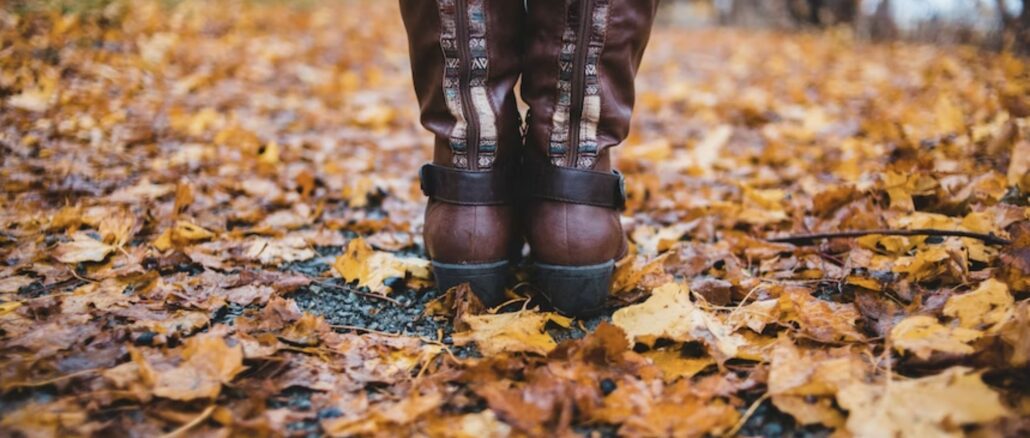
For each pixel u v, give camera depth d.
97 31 3.50
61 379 0.94
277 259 1.49
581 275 1.18
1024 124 2.36
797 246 1.52
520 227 1.30
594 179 1.19
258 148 2.37
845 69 4.35
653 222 1.87
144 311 1.17
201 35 4.19
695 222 1.74
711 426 0.87
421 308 1.28
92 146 2.22
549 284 1.21
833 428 0.90
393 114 3.06
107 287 1.28
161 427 0.88
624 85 1.21
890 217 1.61
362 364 1.05
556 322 1.18
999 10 4.55
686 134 2.96
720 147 2.66
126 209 1.65
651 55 5.16
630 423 0.88
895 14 5.84
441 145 1.22
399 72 4.14
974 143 2.22
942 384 0.89
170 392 0.92
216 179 2.03
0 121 2.31
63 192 1.80
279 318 1.17
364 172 2.29
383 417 0.89
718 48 5.54
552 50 1.16
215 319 1.20
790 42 5.89
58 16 3.40
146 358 1.00
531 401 0.90
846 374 0.93
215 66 3.53
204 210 1.77
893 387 0.89
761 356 1.05
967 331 1.01
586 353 1.02
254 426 0.86
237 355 0.98
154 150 2.26
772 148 2.46
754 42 5.93
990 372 0.95
